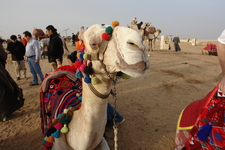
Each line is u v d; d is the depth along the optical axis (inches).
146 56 56.4
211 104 77.9
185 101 220.5
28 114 185.2
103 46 60.9
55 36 227.8
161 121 171.5
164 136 147.4
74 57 134.3
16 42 299.3
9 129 157.5
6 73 166.2
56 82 118.9
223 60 72.4
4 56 159.5
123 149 131.0
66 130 83.0
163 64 439.5
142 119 173.9
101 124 73.7
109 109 150.9
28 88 266.8
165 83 291.4
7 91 164.4
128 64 55.0
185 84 289.4
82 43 74.0
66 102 95.7
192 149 81.8
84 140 75.3
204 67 421.4
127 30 58.1
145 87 269.6
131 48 54.5
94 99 67.8
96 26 66.3
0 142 139.3
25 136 147.4
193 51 851.4
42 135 148.5
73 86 115.8
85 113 71.6
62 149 92.3
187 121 87.1
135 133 150.8
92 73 63.7
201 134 78.2
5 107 166.4
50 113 106.4
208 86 284.0
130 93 243.8
